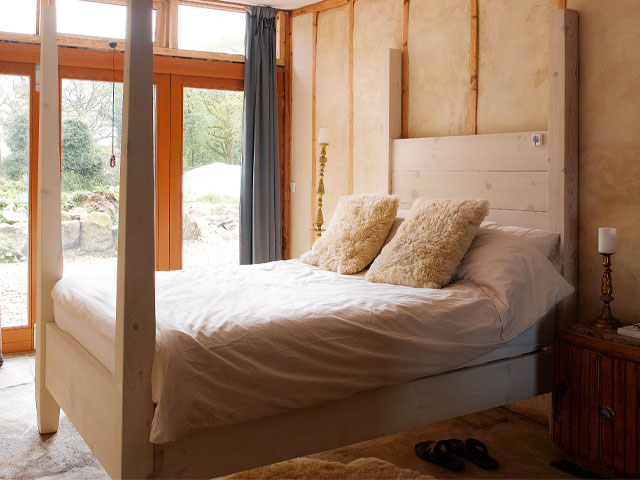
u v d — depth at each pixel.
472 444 2.91
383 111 4.25
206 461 2.05
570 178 3.14
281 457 2.21
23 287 4.48
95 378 2.25
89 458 2.84
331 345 2.26
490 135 3.53
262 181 5.09
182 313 2.34
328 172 5.03
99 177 4.67
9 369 4.10
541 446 3.05
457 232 3.03
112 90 4.66
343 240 3.59
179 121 4.91
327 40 4.96
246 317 2.23
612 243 2.80
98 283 2.97
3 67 4.30
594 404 2.68
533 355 2.95
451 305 2.64
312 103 5.11
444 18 3.95
